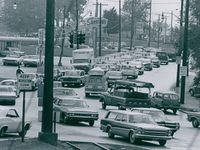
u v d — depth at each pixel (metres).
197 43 71.12
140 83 50.12
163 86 77.31
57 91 45.44
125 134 29.88
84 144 26.48
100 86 60.09
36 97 57.47
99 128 36.12
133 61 97.00
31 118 38.72
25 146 22.33
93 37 135.38
